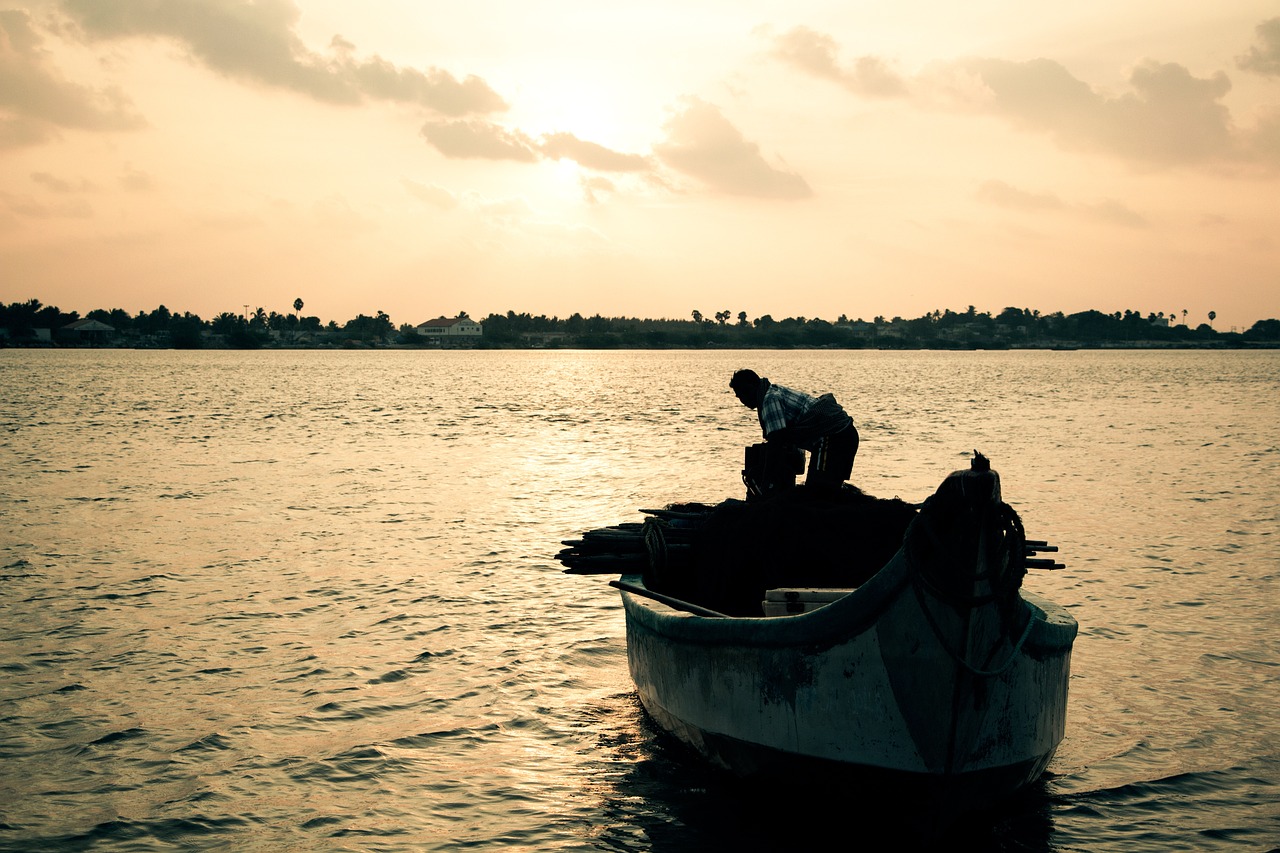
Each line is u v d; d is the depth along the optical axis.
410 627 12.20
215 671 10.56
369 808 7.60
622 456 31.91
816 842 7.12
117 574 14.87
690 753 8.48
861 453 32.34
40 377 95.06
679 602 8.74
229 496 22.84
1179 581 14.56
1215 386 87.06
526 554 16.42
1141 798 7.80
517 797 7.79
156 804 7.62
